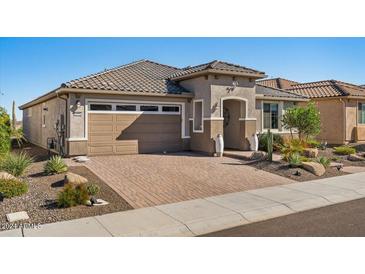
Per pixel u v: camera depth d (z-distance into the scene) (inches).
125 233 248.7
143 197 346.0
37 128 996.6
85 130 616.4
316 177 459.8
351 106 946.7
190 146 730.8
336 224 271.6
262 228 264.4
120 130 656.4
